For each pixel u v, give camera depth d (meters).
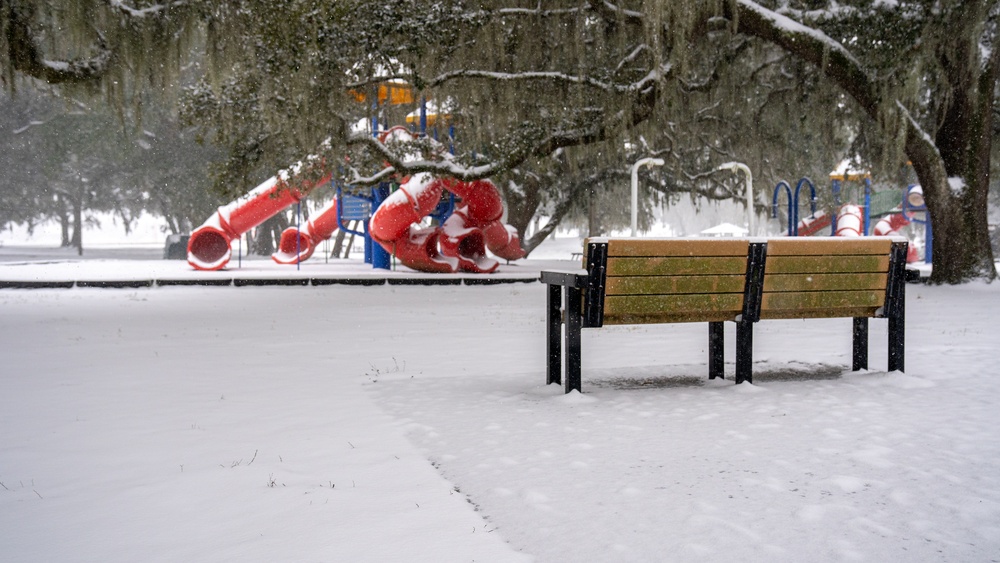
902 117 21.17
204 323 12.95
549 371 6.61
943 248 22.25
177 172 50.19
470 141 26.30
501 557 2.87
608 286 6.09
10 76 18.27
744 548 2.93
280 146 25.02
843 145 32.69
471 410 5.62
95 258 46.31
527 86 23.00
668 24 20.05
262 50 18.69
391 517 3.34
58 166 50.69
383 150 22.25
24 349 9.56
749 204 8.52
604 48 23.95
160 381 7.12
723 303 6.44
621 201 49.38
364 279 24.33
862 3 20.55
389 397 6.20
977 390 6.19
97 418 5.53
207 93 23.12
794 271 6.58
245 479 3.96
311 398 6.21
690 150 37.69
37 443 4.81
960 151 21.94
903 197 37.03
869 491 3.61
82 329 11.99
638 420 5.21
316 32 17.72
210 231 28.94
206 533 3.21
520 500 3.54
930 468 3.97
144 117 46.72
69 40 19.23
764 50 29.50
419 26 18.92
